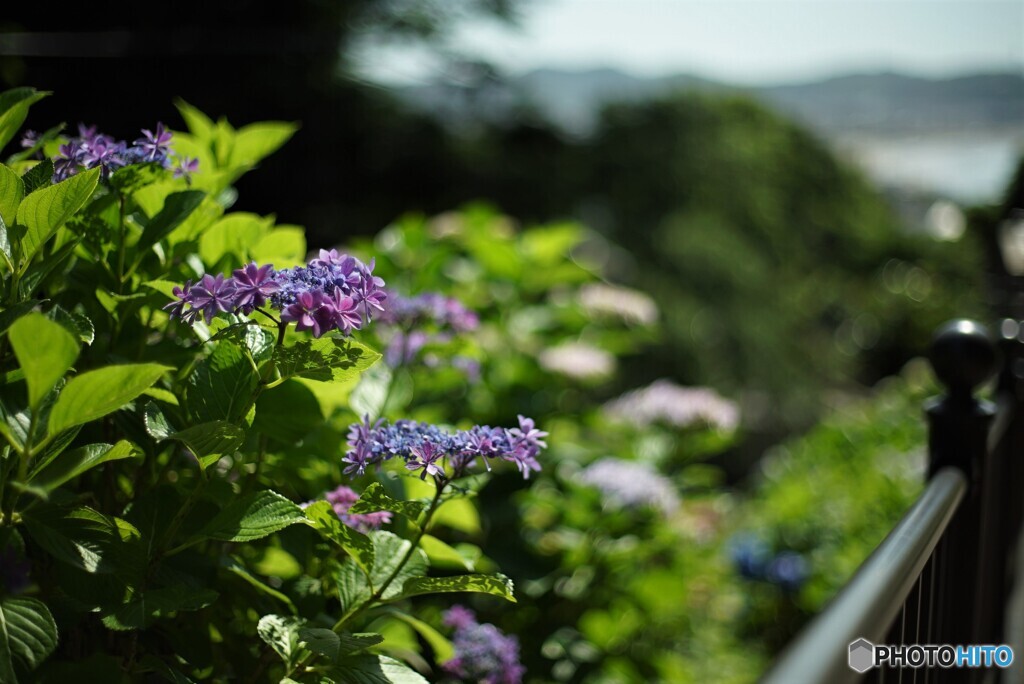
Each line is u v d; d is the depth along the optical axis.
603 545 2.81
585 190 13.18
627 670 2.78
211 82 9.66
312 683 1.27
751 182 13.62
